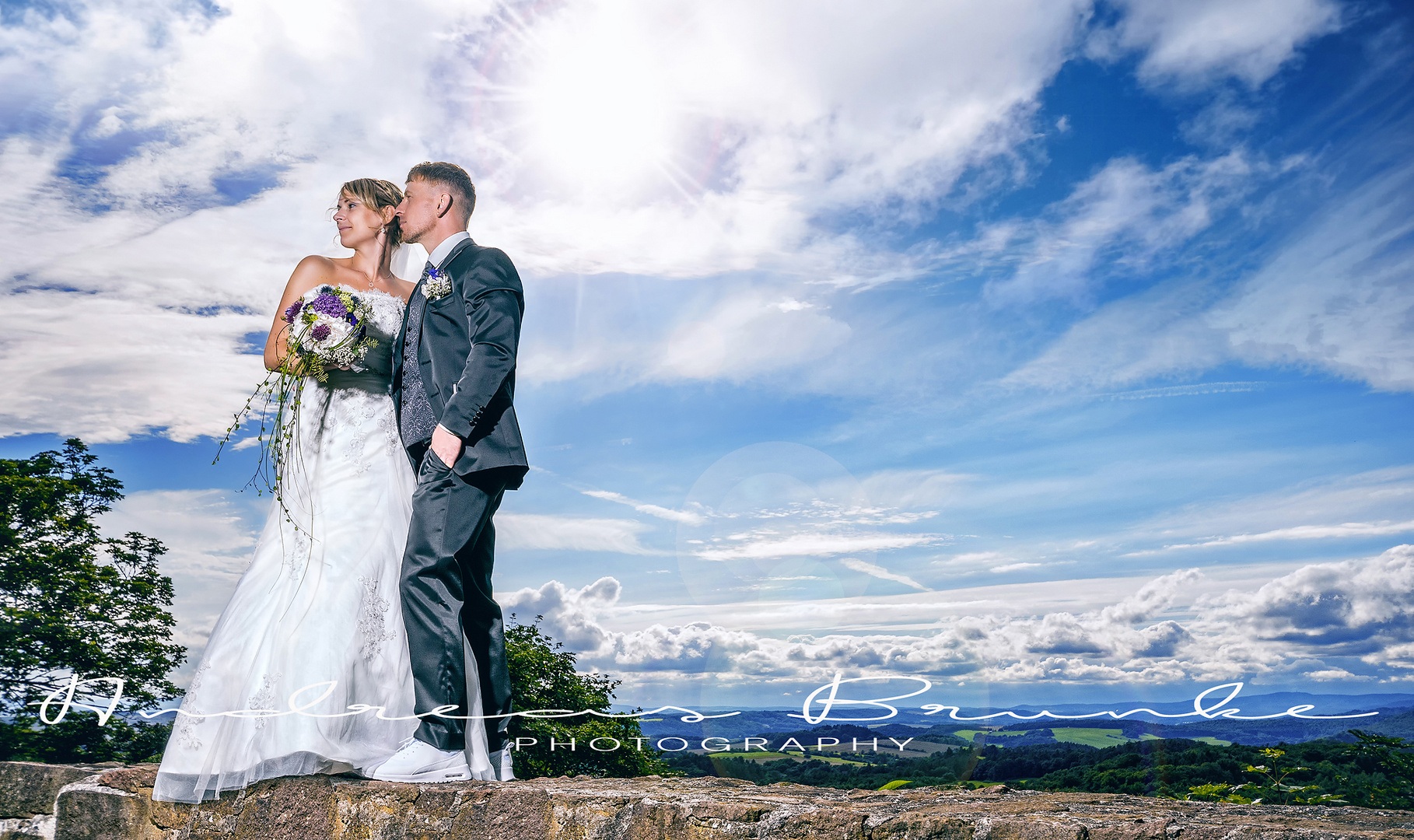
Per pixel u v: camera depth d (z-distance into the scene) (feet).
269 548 9.87
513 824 7.65
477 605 9.98
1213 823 5.26
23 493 69.92
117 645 67.56
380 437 10.60
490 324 9.84
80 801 9.44
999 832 5.67
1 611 64.23
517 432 9.98
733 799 7.01
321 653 9.00
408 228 10.73
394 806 8.12
